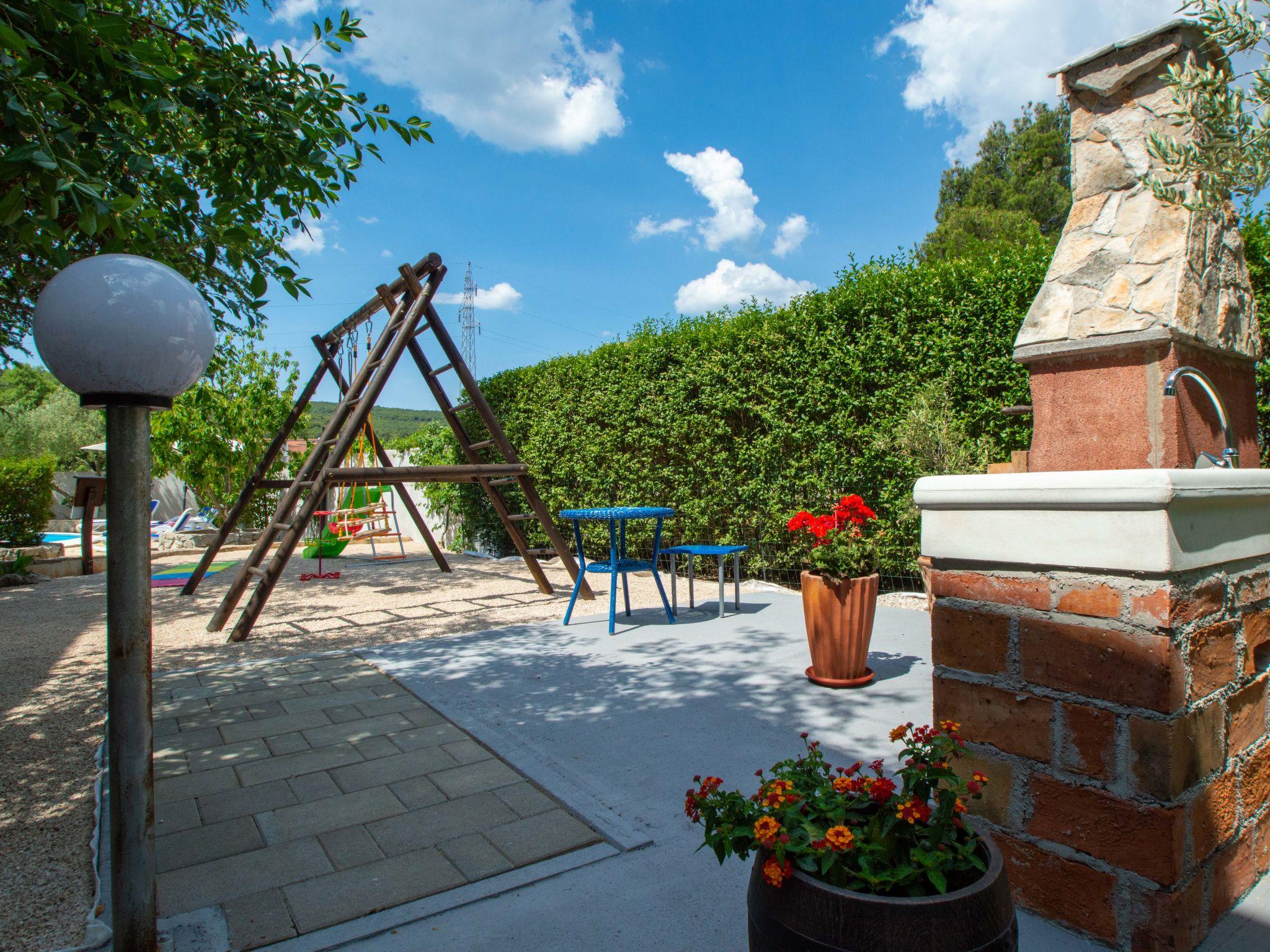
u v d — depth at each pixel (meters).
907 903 1.13
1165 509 1.49
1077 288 2.54
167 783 2.81
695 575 8.55
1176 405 2.30
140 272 1.62
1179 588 1.54
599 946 1.75
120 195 1.98
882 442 5.95
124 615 1.64
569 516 5.74
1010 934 1.18
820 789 1.48
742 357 7.32
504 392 10.98
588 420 9.44
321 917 1.89
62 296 1.55
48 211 1.77
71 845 2.39
